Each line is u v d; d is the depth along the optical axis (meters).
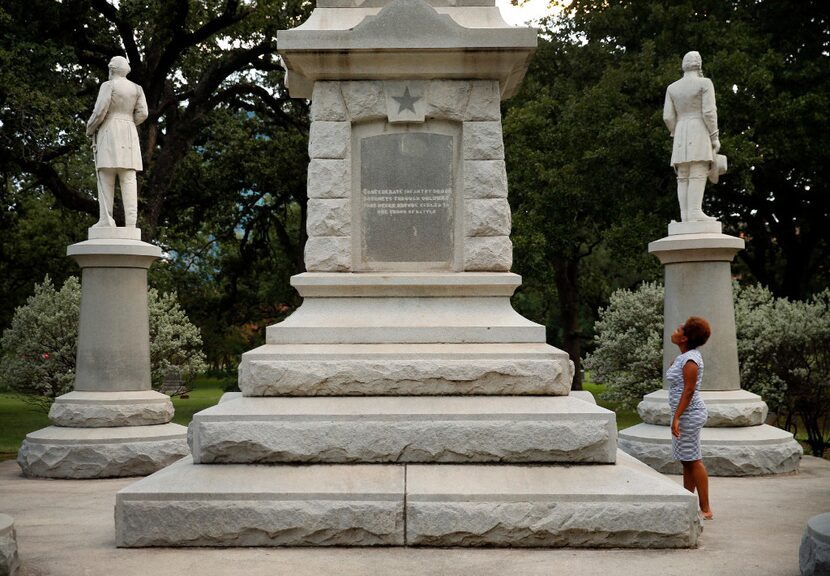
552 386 7.84
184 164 29.06
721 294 12.55
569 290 32.44
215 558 6.71
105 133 13.14
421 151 8.85
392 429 7.46
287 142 28.53
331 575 6.21
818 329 15.91
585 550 6.97
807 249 28.80
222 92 27.08
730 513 8.91
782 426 20.14
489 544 7.00
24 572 6.38
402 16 8.60
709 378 12.49
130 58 25.09
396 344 8.19
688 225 12.69
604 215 27.72
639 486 7.15
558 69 31.72
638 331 18.50
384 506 7.02
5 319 32.94
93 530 8.07
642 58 25.83
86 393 12.75
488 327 8.27
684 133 12.75
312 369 7.83
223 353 39.62
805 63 24.81
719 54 23.62
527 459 7.46
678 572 6.34
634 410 19.02
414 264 8.80
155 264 31.97
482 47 8.60
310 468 7.36
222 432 7.43
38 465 12.27
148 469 12.39
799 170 26.03
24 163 22.48
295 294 33.62
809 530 6.03
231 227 32.81
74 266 32.88
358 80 8.83
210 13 26.58
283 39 8.54
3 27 21.80
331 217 8.73
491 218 8.76
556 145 27.45
